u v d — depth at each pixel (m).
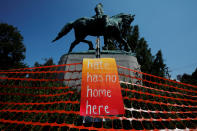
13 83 4.73
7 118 3.10
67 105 3.88
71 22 8.44
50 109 3.61
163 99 4.00
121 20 9.02
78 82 6.20
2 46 26.22
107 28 7.88
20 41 30.06
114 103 2.94
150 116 3.30
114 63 3.86
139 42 18.41
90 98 3.02
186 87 4.79
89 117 3.29
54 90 4.64
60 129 3.13
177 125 3.26
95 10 8.56
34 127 3.03
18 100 3.76
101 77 3.48
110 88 3.24
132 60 7.25
